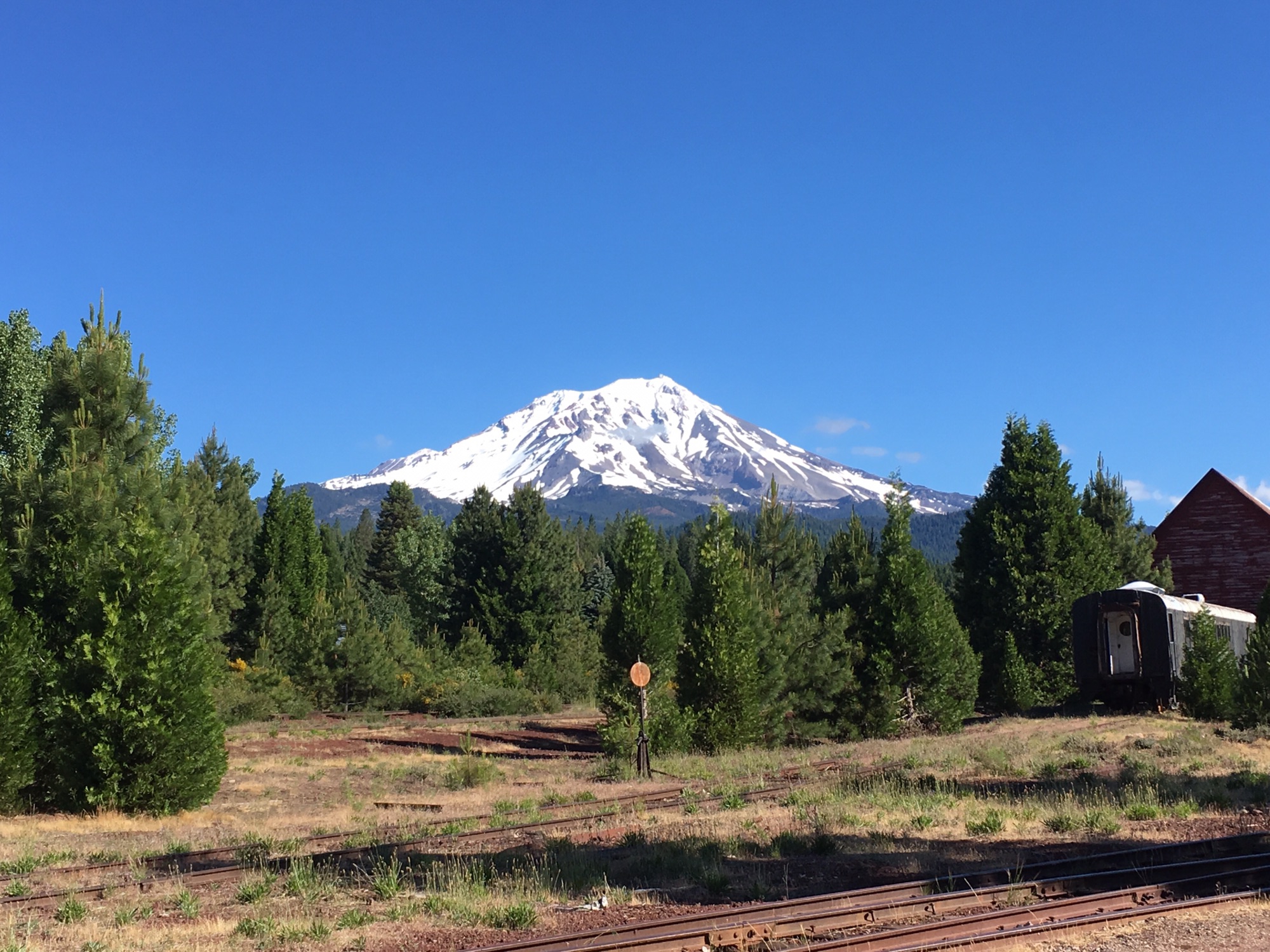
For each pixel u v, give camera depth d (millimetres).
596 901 11680
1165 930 9953
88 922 11180
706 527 33094
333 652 50062
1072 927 9938
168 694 21125
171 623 21625
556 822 17766
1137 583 39219
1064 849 14266
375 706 50062
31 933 10594
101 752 20234
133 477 27047
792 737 35031
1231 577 59375
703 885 12367
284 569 68500
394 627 55188
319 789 25156
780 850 14352
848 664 35375
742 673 31109
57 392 28234
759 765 26562
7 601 22047
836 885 12336
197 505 58031
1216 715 33781
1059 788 19531
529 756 33781
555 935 10211
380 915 11297
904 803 18062
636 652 31016
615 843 15781
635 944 9547
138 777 20531
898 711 35062
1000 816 16781
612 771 26141
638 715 29516
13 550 24469
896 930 9727
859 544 43781
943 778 21422
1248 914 10469
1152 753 24516
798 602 37938
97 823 19406
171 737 20812
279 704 45781
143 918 11531
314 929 10625
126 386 28719
